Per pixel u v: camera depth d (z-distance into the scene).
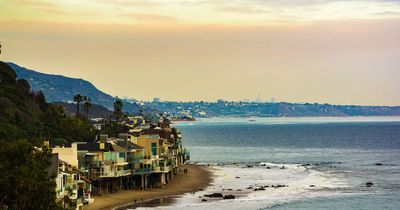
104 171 173.25
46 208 88.81
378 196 182.50
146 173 193.25
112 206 156.12
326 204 168.12
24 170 87.50
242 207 160.88
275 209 158.75
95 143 181.12
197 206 161.50
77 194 142.00
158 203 164.88
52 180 99.38
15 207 86.56
